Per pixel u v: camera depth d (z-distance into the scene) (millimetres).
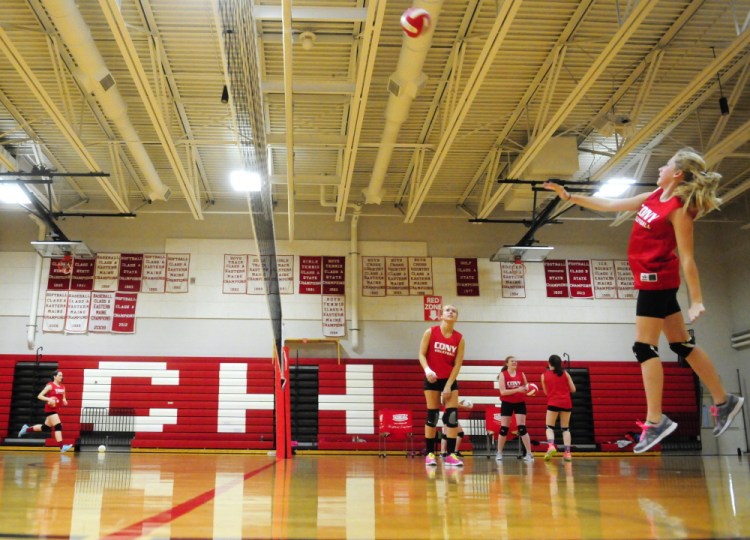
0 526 1836
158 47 9594
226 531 1725
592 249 16344
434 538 1592
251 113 8094
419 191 13055
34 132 12617
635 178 13523
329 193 15648
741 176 14727
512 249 14430
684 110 11836
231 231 15891
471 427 14781
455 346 7152
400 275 15898
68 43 8422
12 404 14469
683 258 3102
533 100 11375
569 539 1559
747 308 15664
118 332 15125
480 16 9000
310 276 15742
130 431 14398
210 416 14578
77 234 15570
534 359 15617
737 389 15648
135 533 1678
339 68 10547
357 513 2221
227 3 7594
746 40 8289
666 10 9133
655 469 7094
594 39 9609
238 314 15438
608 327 15930
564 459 10703
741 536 1573
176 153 11219
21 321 15094
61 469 6297
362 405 14844
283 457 9453
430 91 11086
